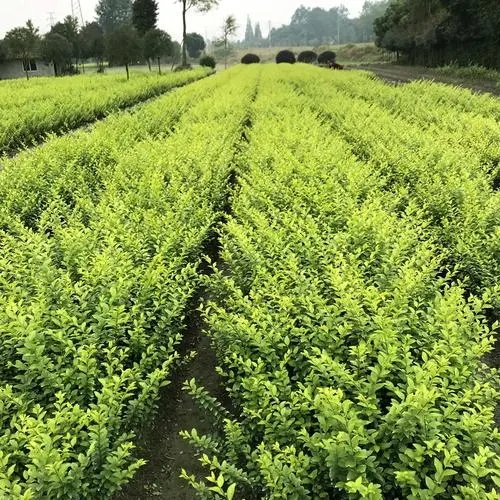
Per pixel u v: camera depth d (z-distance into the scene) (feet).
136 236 19.62
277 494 8.82
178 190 26.63
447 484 9.30
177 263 17.37
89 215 23.13
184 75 140.97
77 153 35.45
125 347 13.00
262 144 35.29
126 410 12.62
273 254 17.67
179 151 33.32
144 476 13.12
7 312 12.66
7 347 13.03
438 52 154.61
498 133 38.96
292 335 13.06
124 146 38.14
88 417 10.45
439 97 65.46
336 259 16.58
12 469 8.96
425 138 37.55
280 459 10.04
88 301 14.89
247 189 25.61
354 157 32.09
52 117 58.29
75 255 17.98
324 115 59.36
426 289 15.55
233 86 90.17
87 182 31.14
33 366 11.56
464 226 21.45
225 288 16.88
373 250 18.49
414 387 9.82
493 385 12.35
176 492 12.72
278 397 11.18
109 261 15.97
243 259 17.94
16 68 180.24
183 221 21.91
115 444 10.48
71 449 10.50
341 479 8.95
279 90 82.33
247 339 12.84
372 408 9.71
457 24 135.64
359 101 64.18
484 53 128.77
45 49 155.84
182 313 17.07
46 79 131.13
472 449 9.49
